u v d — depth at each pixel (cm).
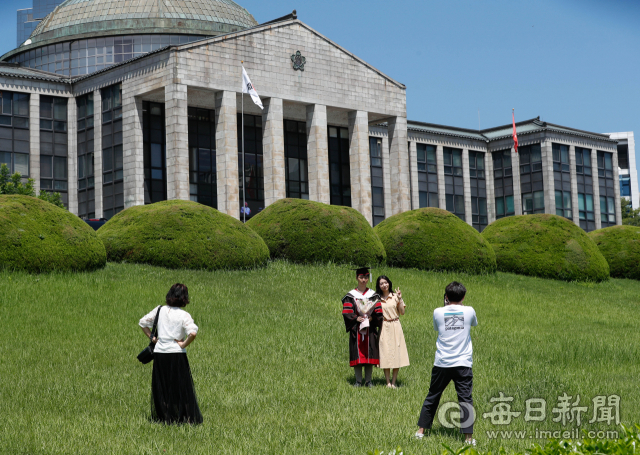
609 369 1510
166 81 3884
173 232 2473
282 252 2747
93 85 4400
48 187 4475
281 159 4216
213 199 4553
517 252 3056
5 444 865
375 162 5816
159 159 4259
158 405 981
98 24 5147
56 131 4534
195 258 2444
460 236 2875
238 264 2509
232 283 2300
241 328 1759
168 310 996
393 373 1295
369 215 4566
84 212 4450
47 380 1241
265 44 4203
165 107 3891
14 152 4384
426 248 2836
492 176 6525
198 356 1480
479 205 6438
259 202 4756
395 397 1191
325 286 2391
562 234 3072
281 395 1192
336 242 2728
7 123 4375
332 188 5122
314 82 4403
